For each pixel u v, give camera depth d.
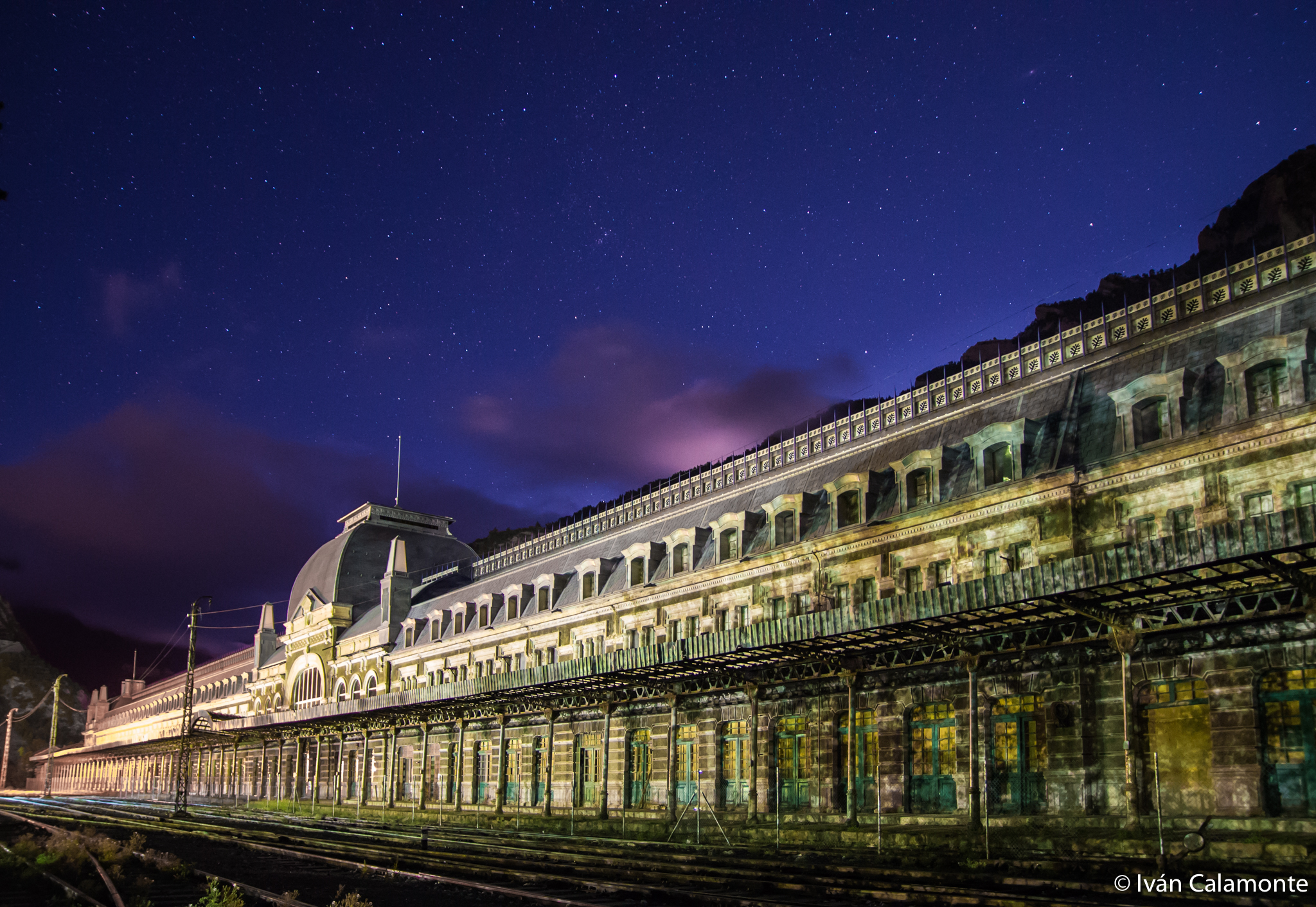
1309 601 20.52
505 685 42.81
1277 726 24.55
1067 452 31.86
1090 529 30.36
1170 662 26.61
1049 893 18.80
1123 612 24.36
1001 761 31.09
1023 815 29.11
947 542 34.50
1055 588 22.55
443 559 90.56
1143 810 26.86
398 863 28.89
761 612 41.91
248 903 21.77
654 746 45.28
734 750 41.03
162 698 136.62
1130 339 33.53
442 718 55.84
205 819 58.06
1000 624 26.81
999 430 33.81
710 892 21.00
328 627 84.81
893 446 40.59
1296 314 28.72
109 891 22.97
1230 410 27.97
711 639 31.98
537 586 59.19
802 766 37.88
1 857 30.44
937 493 35.66
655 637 47.88
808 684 37.62
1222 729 25.16
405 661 73.56
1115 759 27.72
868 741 35.66
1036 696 30.41
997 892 19.47
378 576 88.00
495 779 57.28
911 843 27.67
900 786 33.69
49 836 45.09
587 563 55.12
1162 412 30.08
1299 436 25.97
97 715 174.25
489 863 27.97
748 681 35.91
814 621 28.58
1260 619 22.33
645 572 49.84
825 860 25.81
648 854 28.56
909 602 25.89
